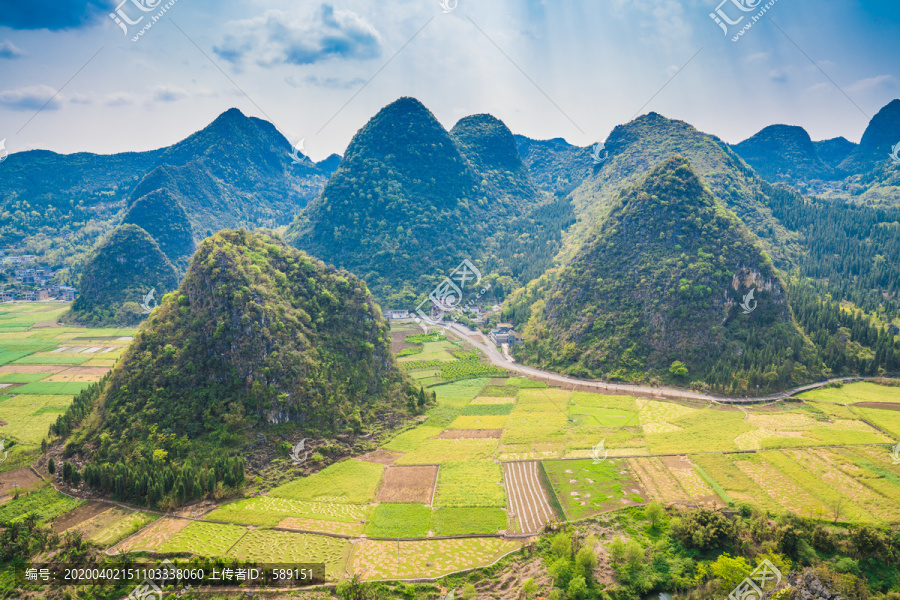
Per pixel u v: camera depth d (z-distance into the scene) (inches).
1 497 5054.1
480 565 4101.9
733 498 4894.2
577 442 6195.9
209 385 5900.6
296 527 4576.8
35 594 3828.7
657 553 4202.8
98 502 4938.5
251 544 4333.2
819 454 5718.5
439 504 4923.7
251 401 5846.5
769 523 4473.4
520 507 4867.1
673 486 5147.6
